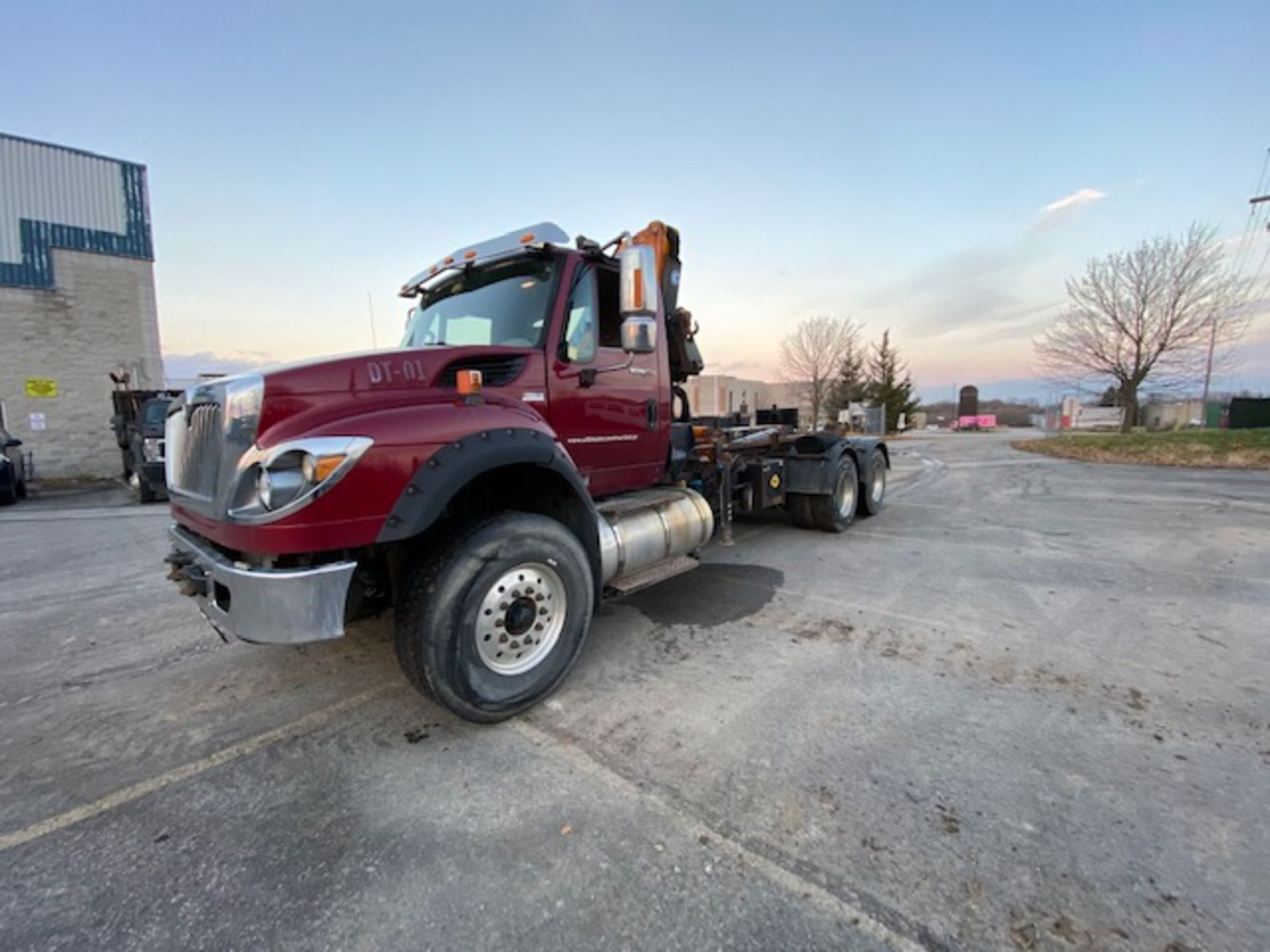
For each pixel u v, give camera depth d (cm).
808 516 660
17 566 594
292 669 338
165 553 645
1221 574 479
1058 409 3384
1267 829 196
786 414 756
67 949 160
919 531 673
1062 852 188
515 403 311
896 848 191
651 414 407
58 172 1442
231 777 239
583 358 353
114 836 205
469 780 233
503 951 158
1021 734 255
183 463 293
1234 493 912
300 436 234
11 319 1397
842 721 268
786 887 176
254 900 177
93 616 436
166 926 168
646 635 377
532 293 346
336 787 231
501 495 323
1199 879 176
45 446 1442
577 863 188
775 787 223
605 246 370
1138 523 689
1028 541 610
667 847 194
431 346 311
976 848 190
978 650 343
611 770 237
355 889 180
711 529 434
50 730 278
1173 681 300
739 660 336
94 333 1498
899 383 3706
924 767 234
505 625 274
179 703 302
